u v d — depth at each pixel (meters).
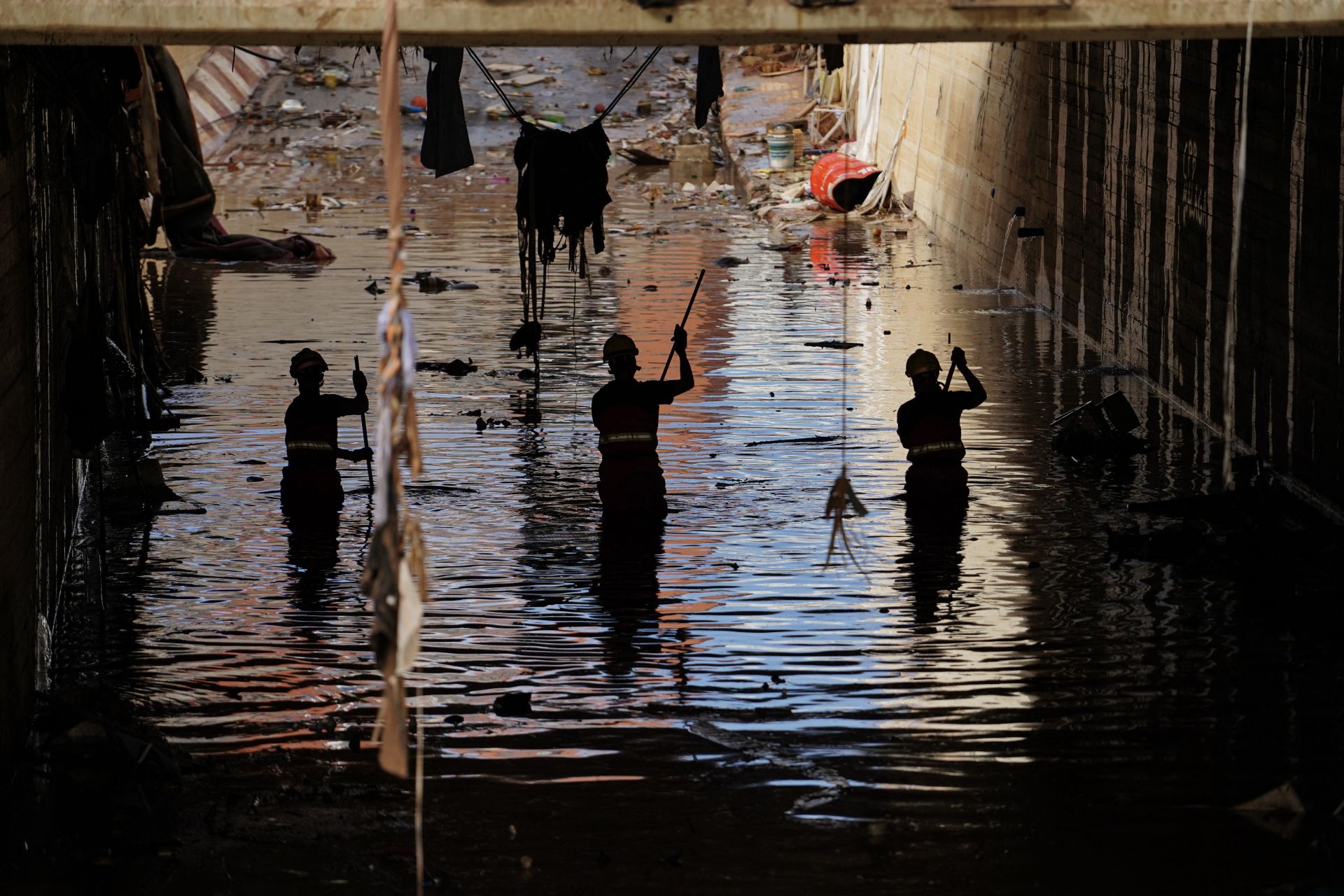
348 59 77.38
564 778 12.16
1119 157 29.95
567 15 8.96
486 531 19.27
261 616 16.19
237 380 28.28
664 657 14.88
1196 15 9.09
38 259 14.78
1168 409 25.98
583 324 33.75
